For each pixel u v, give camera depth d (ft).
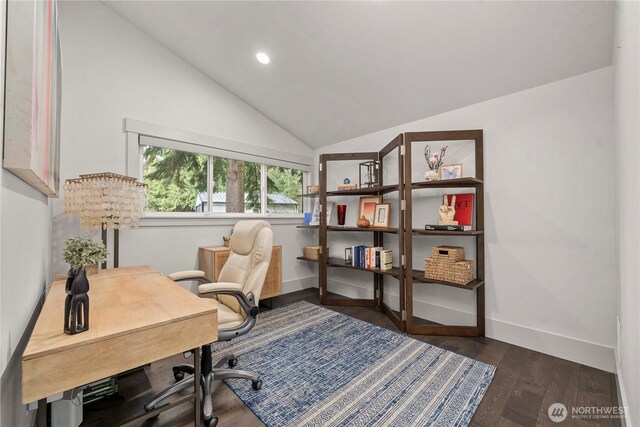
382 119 10.00
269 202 12.23
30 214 3.78
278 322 8.98
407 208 8.15
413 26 6.34
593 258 6.30
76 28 7.46
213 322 3.77
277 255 10.65
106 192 6.17
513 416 4.73
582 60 6.08
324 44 7.45
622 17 4.27
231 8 7.11
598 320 6.24
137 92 8.43
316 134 12.24
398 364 6.37
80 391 4.38
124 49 8.23
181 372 5.83
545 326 6.95
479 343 7.48
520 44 6.13
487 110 7.88
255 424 4.59
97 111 7.73
